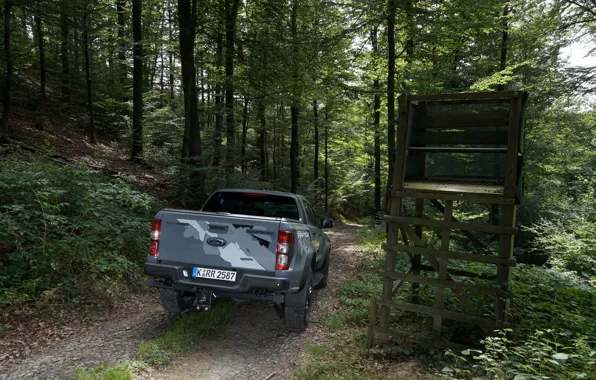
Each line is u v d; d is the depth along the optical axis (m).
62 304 4.93
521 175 3.99
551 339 4.05
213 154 13.33
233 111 14.90
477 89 12.50
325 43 12.21
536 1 11.44
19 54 16.31
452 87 15.59
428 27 11.78
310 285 4.98
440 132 4.25
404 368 3.72
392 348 4.04
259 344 4.36
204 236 4.13
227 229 4.10
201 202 11.88
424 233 10.34
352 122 24.80
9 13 13.10
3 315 4.40
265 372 3.67
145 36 20.23
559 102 11.83
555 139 14.39
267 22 13.35
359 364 3.82
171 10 17.80
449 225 3.94
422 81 13.59
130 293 5.88
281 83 13.43
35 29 19.97
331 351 4.14
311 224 5.88
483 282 4.90
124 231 7.11
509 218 3.71
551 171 15.17
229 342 4.36
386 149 20.89
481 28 11.66
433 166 4.50
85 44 18.03
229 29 12.89
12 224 5.25
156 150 18.44
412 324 4.75
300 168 30.72
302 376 3.57
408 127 4.14
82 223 6.22
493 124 4.03
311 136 28.75
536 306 4.71
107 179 8.40
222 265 4.06
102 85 21.95
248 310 5.50
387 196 4.39
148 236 7.50
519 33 12.55
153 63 24.50
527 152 14.02
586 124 12.53
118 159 16.47
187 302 5.07
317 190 25.64
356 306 5.74
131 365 3.54
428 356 4.00
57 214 6.25
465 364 3.72
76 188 6.61
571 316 4.52
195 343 4.20
